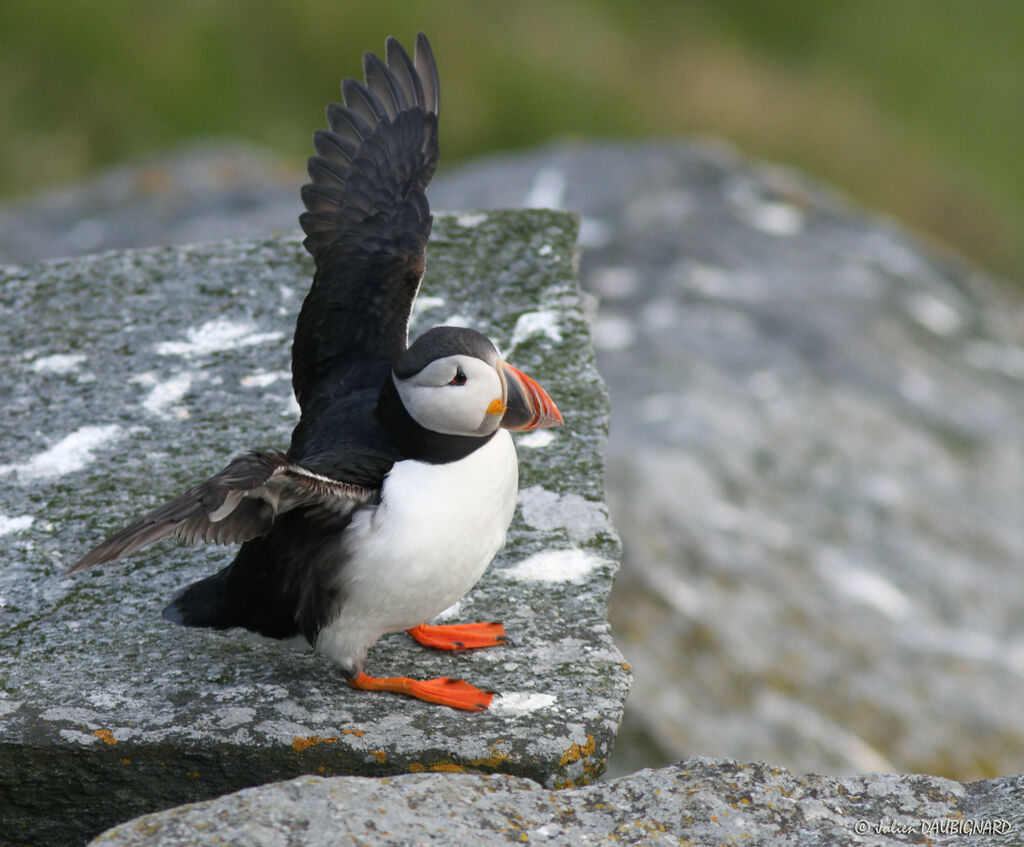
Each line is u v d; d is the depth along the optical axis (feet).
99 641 22.67
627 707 35.04
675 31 102.22
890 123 106.93
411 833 16.28
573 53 93.15
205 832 15.83
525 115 87.92
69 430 28.02
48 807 20.39
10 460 27.20
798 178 69.05
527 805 17.57
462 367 19.39
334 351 22.41
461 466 19.86
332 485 18.78
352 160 24.47
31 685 21.43
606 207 61.36
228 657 22.26
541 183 63.62
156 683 21.54
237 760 20.11
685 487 42.75
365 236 23.63
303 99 83.10
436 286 32.04
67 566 24.52
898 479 47.55
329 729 20.42
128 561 24.72
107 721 20.45
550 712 21.16
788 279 58.29
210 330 31.09
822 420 48.93
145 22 79.15
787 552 42.04
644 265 57.00
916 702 38.50
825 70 106.93
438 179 66.74
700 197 63.77
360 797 16.85
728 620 38.88
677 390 47.80
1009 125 111.45
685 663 37.17
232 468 17.40
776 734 35.65
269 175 69.92
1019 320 65.05
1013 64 116.67
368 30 84.38
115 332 31.04
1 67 74.69
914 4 119.65
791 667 37.81
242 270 33.06
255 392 29.19
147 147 76.84
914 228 100.68
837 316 56.44
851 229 65.82
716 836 17.28
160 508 17.16
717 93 97.96
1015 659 41.91
